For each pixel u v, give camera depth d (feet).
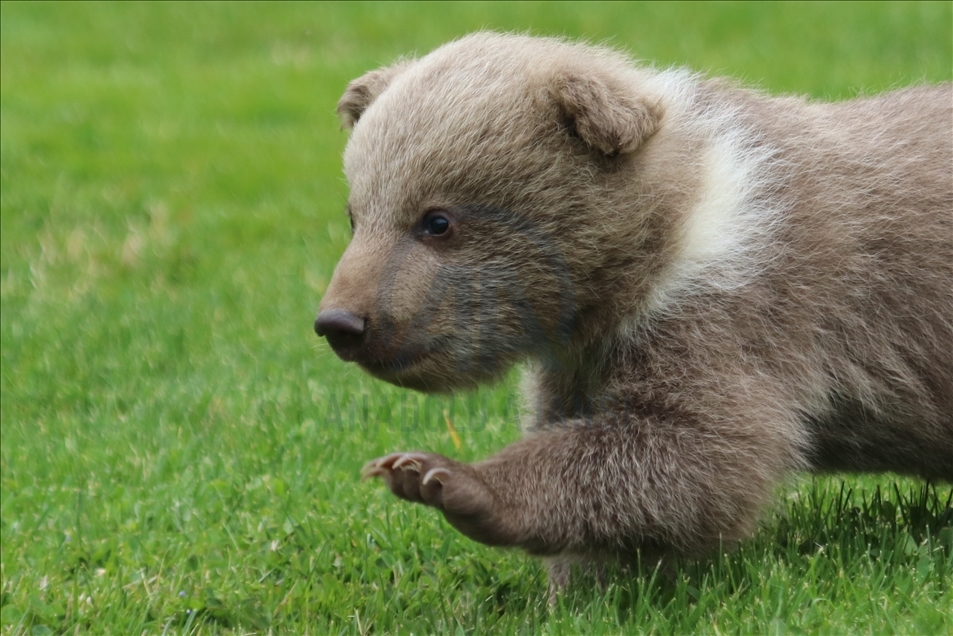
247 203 75.66
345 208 31.40
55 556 35.91
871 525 33.65
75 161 83.76
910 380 31.83
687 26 115.44
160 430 45.44
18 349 54.60
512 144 28.78
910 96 34.91
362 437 44.16
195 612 32.17
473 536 28.09
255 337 55.11
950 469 33.99
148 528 38.29
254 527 37.42
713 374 29.14
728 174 30.53
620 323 29.84
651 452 28.84
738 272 29.73
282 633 31.35
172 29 128.77
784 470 30.30
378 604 31.96
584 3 127.65
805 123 32.78
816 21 113.60
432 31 121.80
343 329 27.96
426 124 29.14
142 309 58.80
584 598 31.01
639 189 29.22
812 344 30.58
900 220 31.71
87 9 137.80
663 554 30.14
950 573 30.07
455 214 28.86
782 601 28.37
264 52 119.34
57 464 42.91
